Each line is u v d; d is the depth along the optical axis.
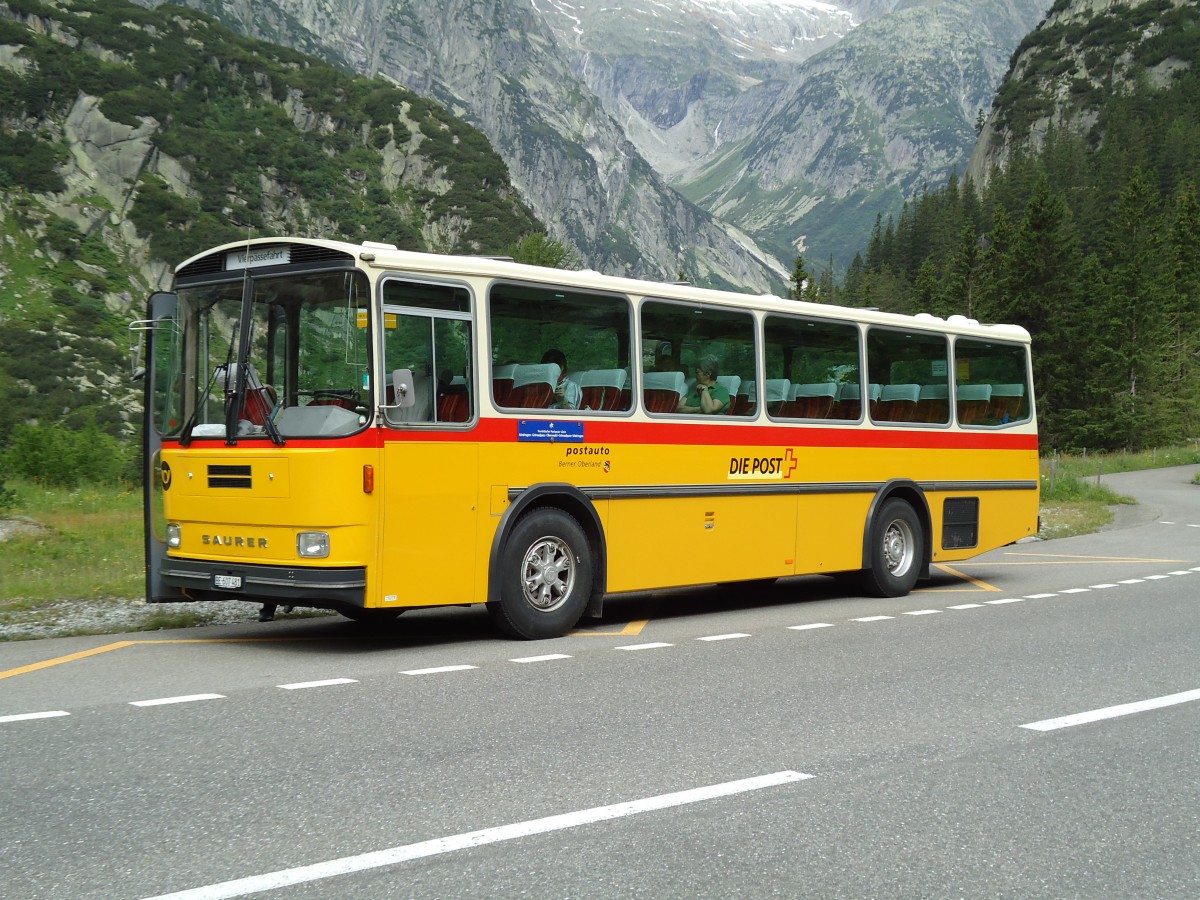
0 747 6.03
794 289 93.75
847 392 13.19
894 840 4.79
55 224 173.62
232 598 9.39
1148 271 88.31
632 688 7.76
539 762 5.85
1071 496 32.81
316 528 8.80
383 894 4.07
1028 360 15.93
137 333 9.81
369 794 5.26
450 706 7.12
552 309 10.24
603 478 10.54
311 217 190.75
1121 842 4.83
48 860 4.36
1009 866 4.51
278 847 4.54
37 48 194.75
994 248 89.81
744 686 7.89
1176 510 31.11
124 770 5.60
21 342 142.88
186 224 180.12
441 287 9.43
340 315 9.04
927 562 14.09
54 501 23.73
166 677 8.02
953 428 14.57
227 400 9.30
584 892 4.13
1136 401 76.69
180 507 9.60
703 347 11.61
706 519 11.48
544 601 10.03
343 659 8.85
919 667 8.73
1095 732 6.75
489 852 4.53
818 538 12.73
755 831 4.86
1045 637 10.29
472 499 9.49
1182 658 9.24
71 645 9.52
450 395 9.44
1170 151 167.38
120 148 187.00
